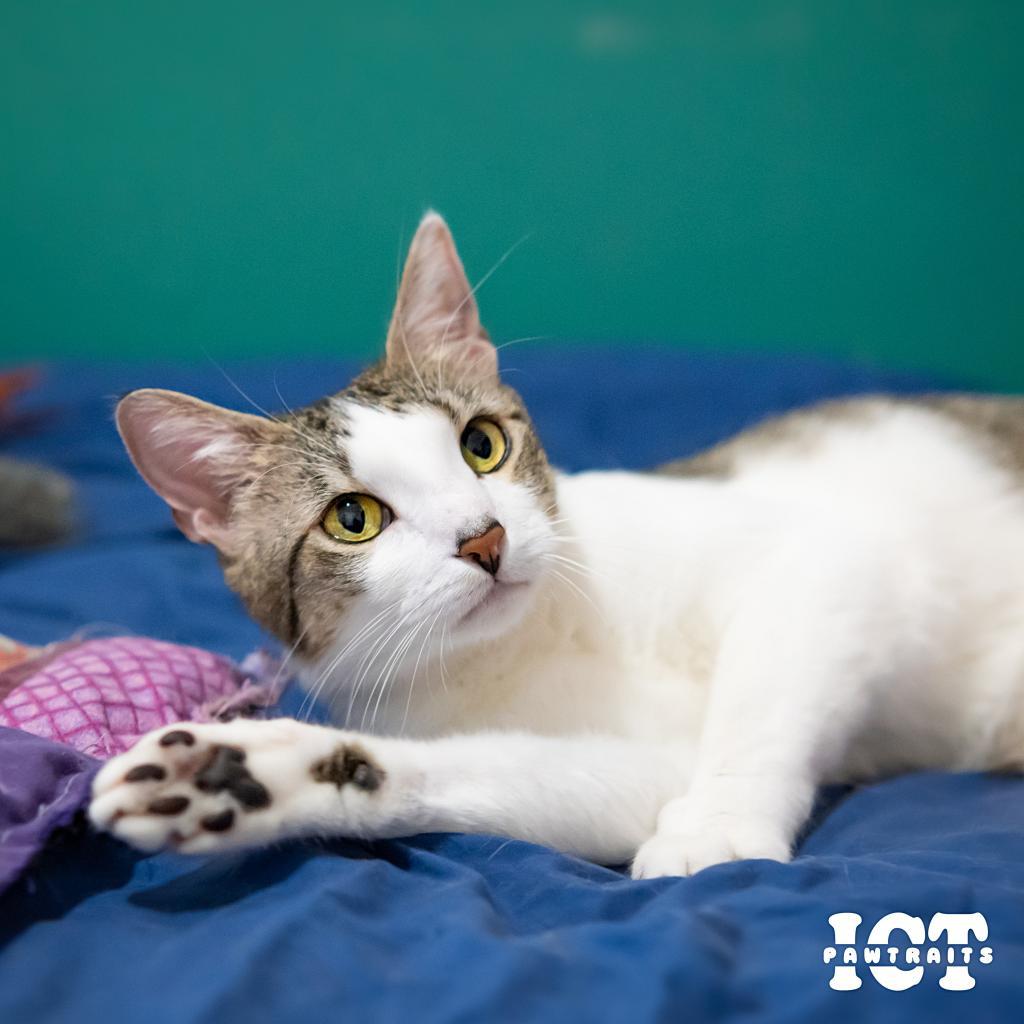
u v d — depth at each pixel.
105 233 1.10
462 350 0.47
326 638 0.42
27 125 1.08
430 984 0.29
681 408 0.91
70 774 0.36
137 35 1.06
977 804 0.40
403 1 1.03
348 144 1.07
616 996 0.28
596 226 1.07
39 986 0.29
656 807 0.40
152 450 0.43
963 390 0.92
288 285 1.10
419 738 0.43
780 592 0.41
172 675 0.44
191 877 0.35
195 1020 0.27
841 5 1.00
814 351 1.07
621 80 1.04
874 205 1.04
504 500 0.42
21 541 0.72
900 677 0.43
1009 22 1.00
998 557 0.47
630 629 0.43
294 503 0.42
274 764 0.34
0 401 0.94
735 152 1.04
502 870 0.35
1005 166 1.02
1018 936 0.30
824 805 0.43
